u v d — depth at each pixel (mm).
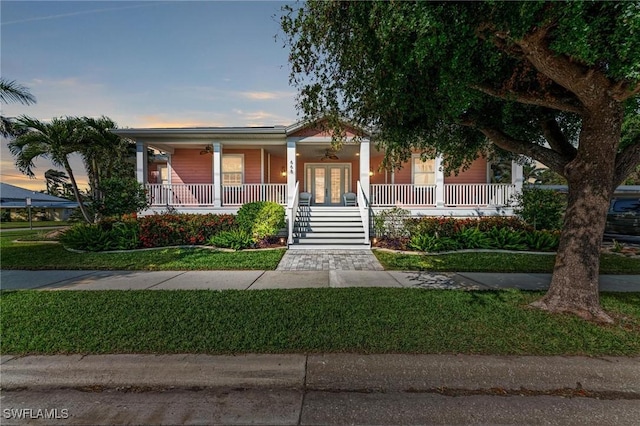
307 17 4215
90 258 8414
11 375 2869
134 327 3717
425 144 5922
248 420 2348
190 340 3369
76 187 14555
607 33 3020
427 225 10445
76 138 13617
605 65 3461
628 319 4004
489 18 3139
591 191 4078
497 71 4203
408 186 12742
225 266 7523
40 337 3426
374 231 11164
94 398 2633
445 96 4199
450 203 12336
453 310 4320
